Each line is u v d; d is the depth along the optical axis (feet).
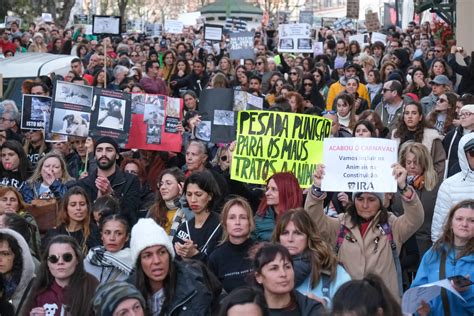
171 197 28.96
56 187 32.40
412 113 34.14
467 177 26.61
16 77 57.36
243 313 16.11
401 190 23.65
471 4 72.84
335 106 41.29
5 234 22.79
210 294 21.26
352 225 23.73
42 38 85.46
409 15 167.94
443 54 62.85
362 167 23.63
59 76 52.80
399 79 54.60
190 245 24.95
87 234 27.27
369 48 76.38
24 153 34.32
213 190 26.21
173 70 66.95
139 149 38.75
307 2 269.44
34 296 21.79
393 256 23.81
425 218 29.04
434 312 21.49
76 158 38.29
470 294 21.03
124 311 17.43
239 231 23.62
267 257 18.62
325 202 30.35
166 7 309.01
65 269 21.59
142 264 21.03
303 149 28.63
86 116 36.63
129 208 32.12
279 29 76.18
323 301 20.06
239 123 29.07
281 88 49.96
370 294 15.01
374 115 37.68
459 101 39.22
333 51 85.76
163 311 21.01
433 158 33.63
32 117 39.70
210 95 38.91
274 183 24.98
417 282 21.90
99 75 55.31
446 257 21.65
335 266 21.43
